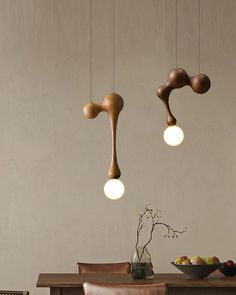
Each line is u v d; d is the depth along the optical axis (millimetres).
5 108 6266
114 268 5168
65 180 6250
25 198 6207
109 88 6332
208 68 6398
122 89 6348
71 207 6230
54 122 6285
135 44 6379
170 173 6309
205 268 4410
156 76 6363
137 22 6387
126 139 6316
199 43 6402
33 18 6336
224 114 6371
